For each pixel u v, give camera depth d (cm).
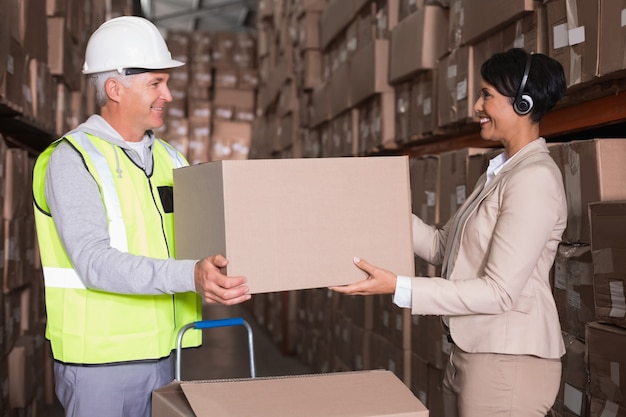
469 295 155
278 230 151
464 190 253
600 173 182
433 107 289
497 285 155
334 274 156
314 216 155
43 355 383
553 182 156
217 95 895
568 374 192
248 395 142
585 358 180
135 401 181
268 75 674
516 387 161
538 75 162
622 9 173
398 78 316
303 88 507
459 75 259
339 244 157
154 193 186
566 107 220
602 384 172
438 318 273
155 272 156
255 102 905
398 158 164
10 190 306
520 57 164
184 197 166
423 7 289
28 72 309
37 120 322
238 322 182
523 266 154
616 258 169
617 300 170
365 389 146
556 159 201
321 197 155
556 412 197
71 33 393
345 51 412
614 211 169
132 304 178
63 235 165
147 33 181
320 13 476
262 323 704
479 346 162
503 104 166
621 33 173
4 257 298
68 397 179
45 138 395
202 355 571
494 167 174
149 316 180
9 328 311
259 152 743
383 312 342
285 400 140
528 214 154
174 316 188
